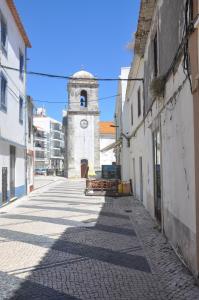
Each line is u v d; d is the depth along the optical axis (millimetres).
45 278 7000
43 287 6512
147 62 14328
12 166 21672
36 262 8078
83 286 6547
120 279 6898
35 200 21891
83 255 8664
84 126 58219
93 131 58219
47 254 8758
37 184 39250
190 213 6965
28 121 27000
